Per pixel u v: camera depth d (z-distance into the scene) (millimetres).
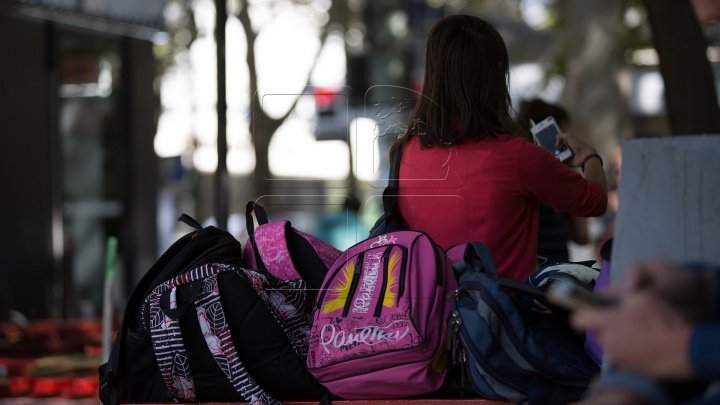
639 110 21688
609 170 14914
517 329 3531
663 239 3109
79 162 13273
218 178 6457
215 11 6457
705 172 3082
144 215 14344
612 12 15969
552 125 4844
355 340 3740
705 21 5555
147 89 14383
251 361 3947
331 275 3979
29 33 12297
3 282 11812
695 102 7984
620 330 2094
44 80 12492
